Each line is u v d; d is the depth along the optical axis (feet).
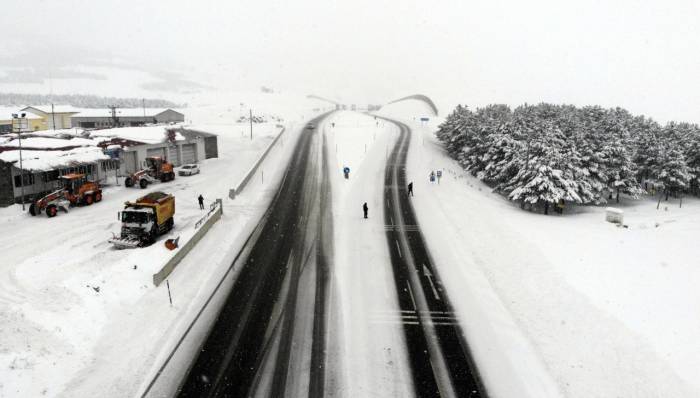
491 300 68.49
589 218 124.57
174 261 77.00
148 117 299.17
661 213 148.15
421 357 53.83
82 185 121.39
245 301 66.85
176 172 168.55
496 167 159.12
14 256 81.05
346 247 90.02
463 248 90.12
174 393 46.50
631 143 183.62
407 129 279.90
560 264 77.66
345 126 288.51
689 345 51.98
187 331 58.29
